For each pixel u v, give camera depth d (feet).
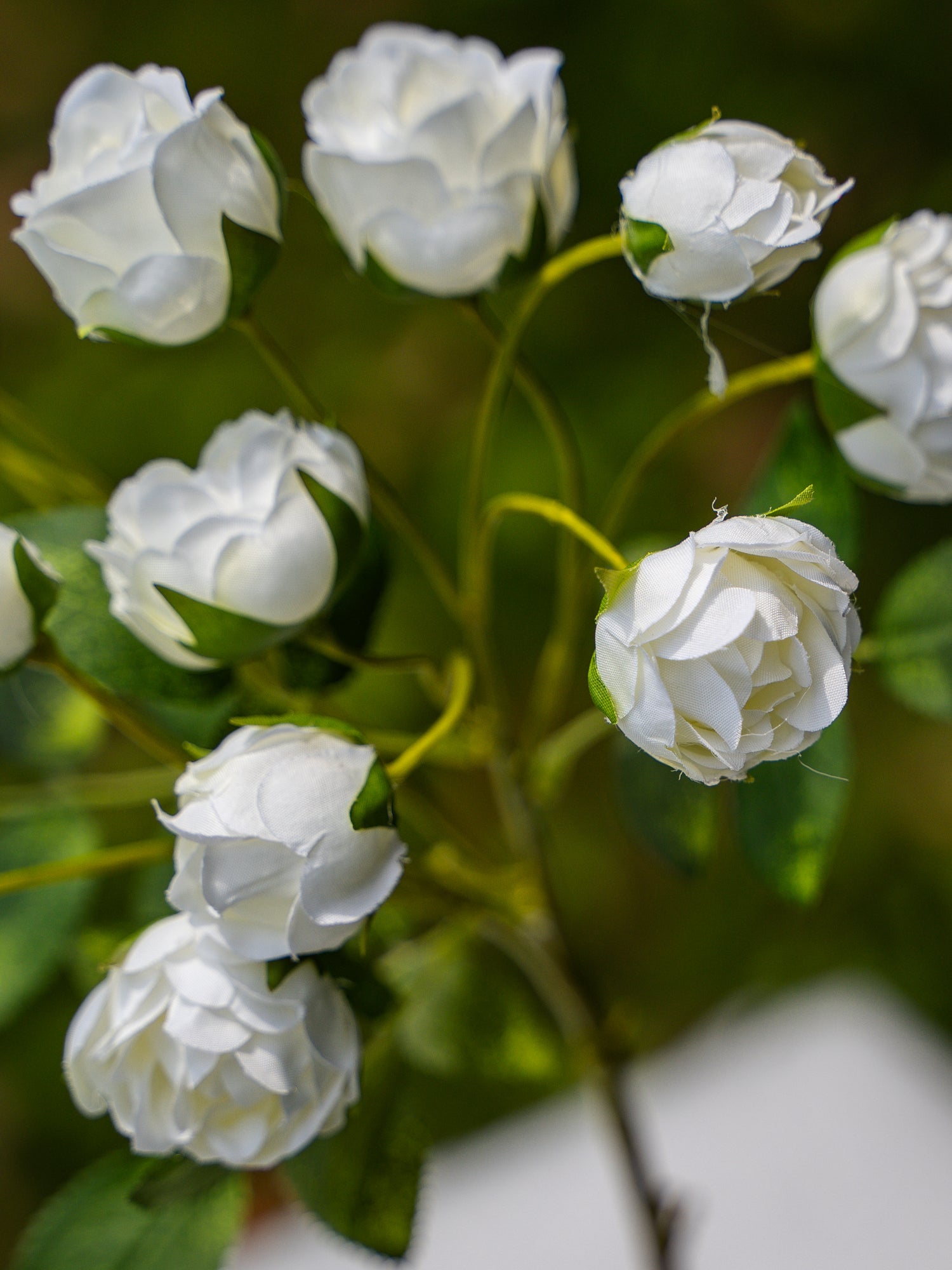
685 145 1.04
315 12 2.72
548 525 2.36
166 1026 1.01
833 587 0.97
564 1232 1.81
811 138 2.63
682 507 2.42
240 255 1.06
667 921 2.43
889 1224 1.73
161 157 1.03
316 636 1.11
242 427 1.08
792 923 2.36
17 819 1.22
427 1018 1.24
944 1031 2.24
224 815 0.99
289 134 2.73
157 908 1.19
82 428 2.50
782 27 2.61
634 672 0.98
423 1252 1.83
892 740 2.52
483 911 1.21
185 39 2.75
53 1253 1.12
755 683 0.97
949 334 1.09
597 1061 1.25
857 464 1.12
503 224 1.09
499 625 2.38
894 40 2.60
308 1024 1.02
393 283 1.11
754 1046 2.06
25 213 1.06
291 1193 1.14
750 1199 1.82
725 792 1.32
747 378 1.13
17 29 2.82
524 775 1.20
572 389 2.50
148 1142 1.04
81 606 1.12
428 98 1.10
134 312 1.06
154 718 1.22
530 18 2.66
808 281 2.61
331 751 1.02
